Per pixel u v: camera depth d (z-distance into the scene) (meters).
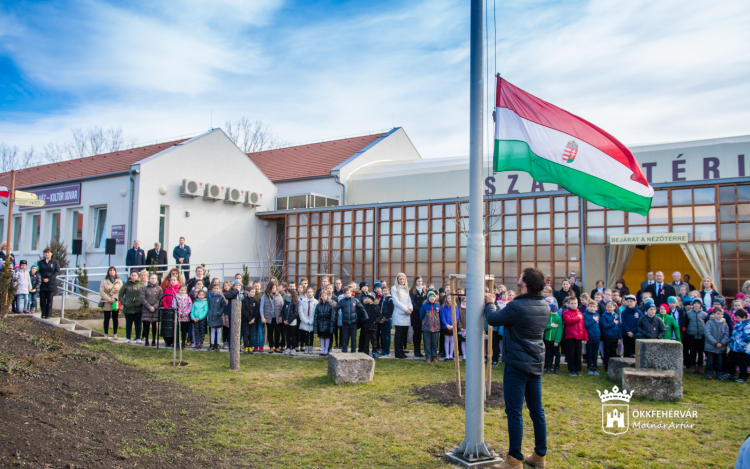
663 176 16.59
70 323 11.90
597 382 8.80
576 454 5.31
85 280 15.58
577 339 9.39
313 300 11.32
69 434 4.79
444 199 17.42
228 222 21.00
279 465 4.85
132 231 17.47
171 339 11.81
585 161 6.18
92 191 18.78
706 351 9.22
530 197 15.67
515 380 4.75
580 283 14.74
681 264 17.27
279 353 11.36
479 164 5.05
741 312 8.99
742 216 12.98
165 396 6.94
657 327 9.64
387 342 11.62
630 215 14.30
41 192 20.66
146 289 11.41
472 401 4.99
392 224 18.66
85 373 7.23
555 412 6.87
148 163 17.86
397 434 5.78
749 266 12.80
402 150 28.25
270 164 27.55
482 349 5.02
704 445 5.63
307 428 5.97
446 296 10.71
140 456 4.71
